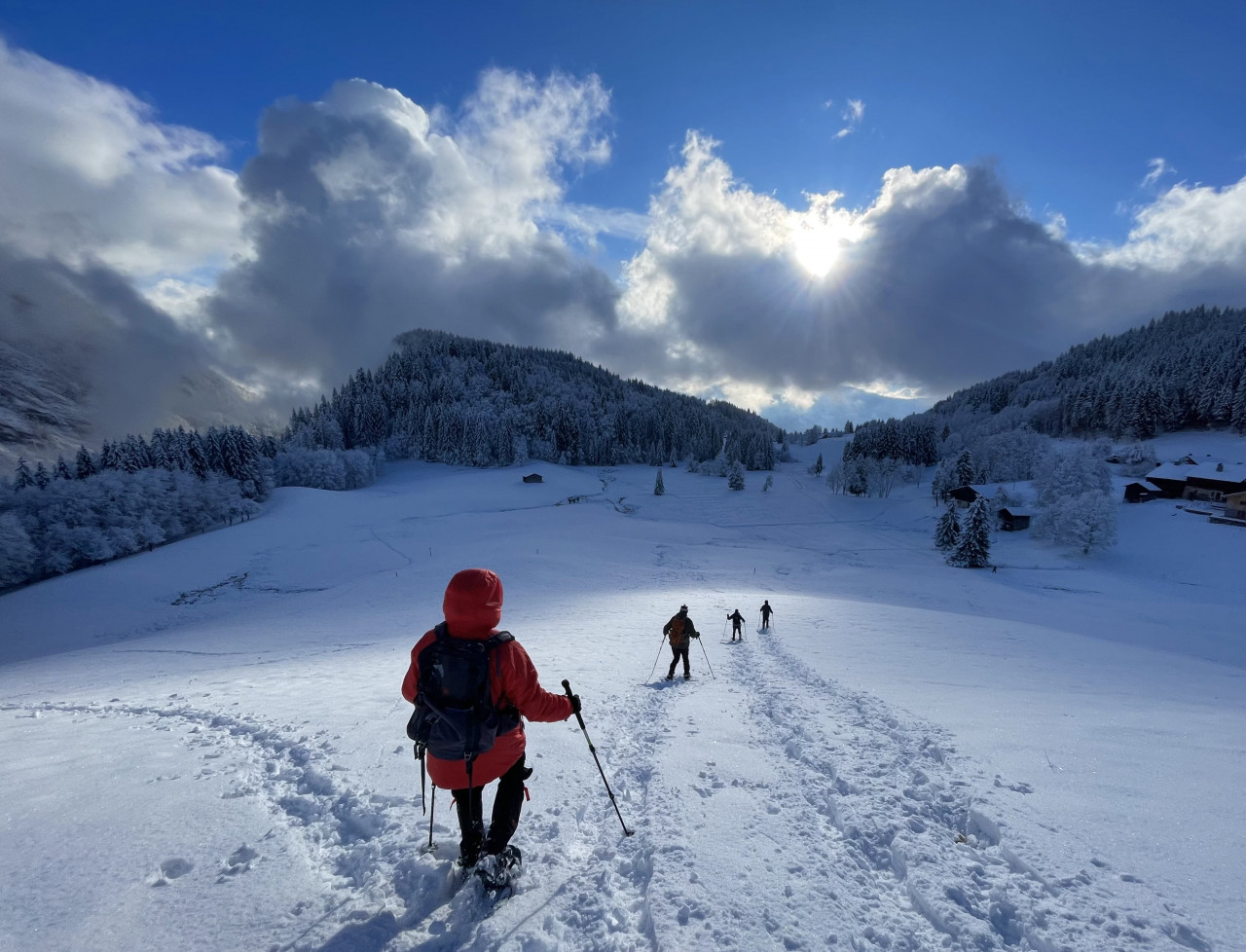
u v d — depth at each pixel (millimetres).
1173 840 3406
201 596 58156
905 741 5688
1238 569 59875
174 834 3627
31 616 52438
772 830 3846
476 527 88000
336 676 12586
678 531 89688
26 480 94062
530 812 4125
